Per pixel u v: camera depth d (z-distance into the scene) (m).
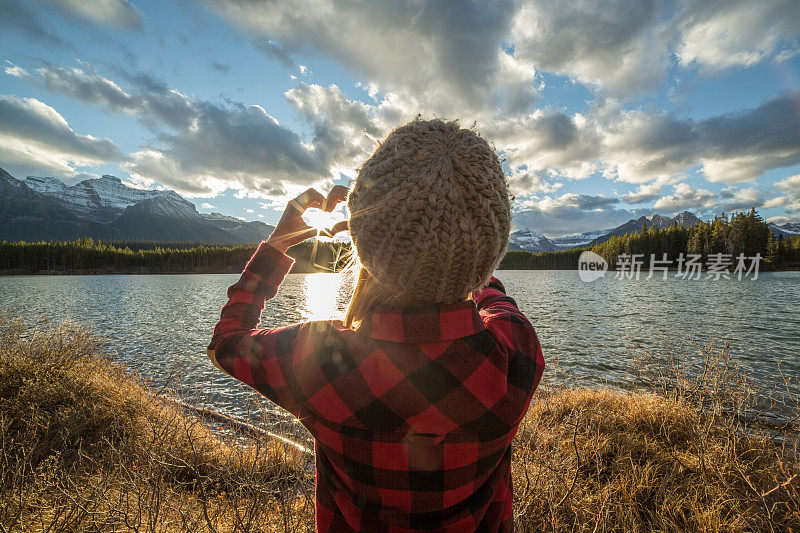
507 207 0.64
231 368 0.74
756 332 13.66
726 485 2.80
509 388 0.64
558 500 2.57
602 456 3.44
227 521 2.29
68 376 4.72
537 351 0.73
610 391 5.25
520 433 3.53
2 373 4.70
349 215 0.69
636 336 13.19
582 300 26.70
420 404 0.61
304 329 0.69
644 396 4.80
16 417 3.69
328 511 0.74
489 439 0.65
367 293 0.70
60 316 20.95
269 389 0.70
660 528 2.50
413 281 0.59
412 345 0.62
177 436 3.50
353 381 0.62
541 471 2.81
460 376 0.61
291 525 2.24
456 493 0.65
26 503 2.32
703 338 12.50
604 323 16.45
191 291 42.94
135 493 2.39
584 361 9.63
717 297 27.39
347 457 0.67
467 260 0.58
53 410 4.09
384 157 0.61
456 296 0.63
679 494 2.87
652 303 24.11
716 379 4.50
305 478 2.54
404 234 0.57
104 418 3.88
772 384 6.43
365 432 0.63
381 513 0.67
